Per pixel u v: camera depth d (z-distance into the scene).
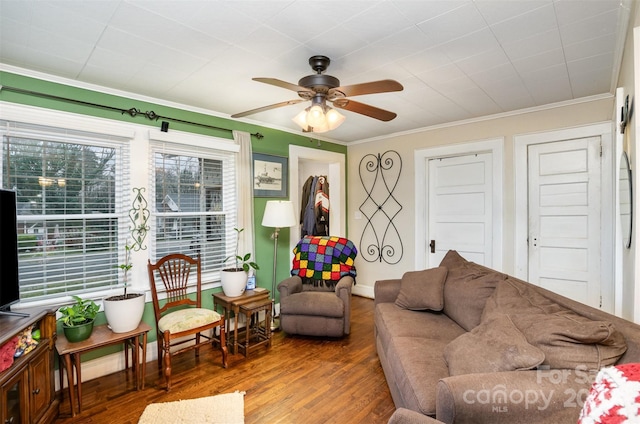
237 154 3.52
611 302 2.97
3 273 1.85
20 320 1.78
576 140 3.15
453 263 2.87
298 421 1.98
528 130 3.40
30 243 2.33
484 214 3.80
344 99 2.14
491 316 1.76
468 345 1.59
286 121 3.80
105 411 2.09
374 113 2.32
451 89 2.81
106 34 1.88
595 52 2.14
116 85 2.66
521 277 3.45
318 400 2.21
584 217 3.12
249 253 3.44
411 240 4.36
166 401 2.20
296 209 4.28
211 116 3.38
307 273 3.67
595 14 1.71
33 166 2.36
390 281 3.02
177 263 3.10
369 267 4.85
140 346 2.59
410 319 2.41
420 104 3.23
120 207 2.79
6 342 1.60
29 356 1.78
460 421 1.17
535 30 1.87
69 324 2.20
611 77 2.57
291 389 2.34
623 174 2.04
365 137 4.72
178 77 2.51
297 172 4.30
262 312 3.74
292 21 1.77
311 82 1.96
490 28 1.85
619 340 1.25
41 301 2.37
